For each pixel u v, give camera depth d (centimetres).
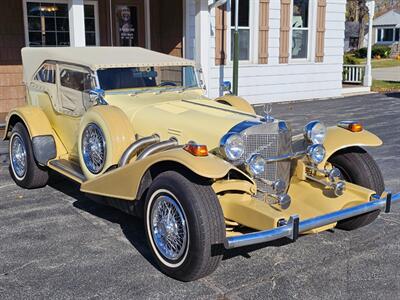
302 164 452
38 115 579
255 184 404
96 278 385
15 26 1073
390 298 358
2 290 366
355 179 465
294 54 1407
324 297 359
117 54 566
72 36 872
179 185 367
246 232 411
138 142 442
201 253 357
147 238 404
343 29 1480
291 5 1350
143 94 532
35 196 582
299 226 361
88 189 450
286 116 1147
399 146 844
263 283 379
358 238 465
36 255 424
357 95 1570
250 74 1317
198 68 577
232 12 1264
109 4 1173
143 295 360
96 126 466
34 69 607
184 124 447
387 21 4581
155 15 1238
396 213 530
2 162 730
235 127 416
